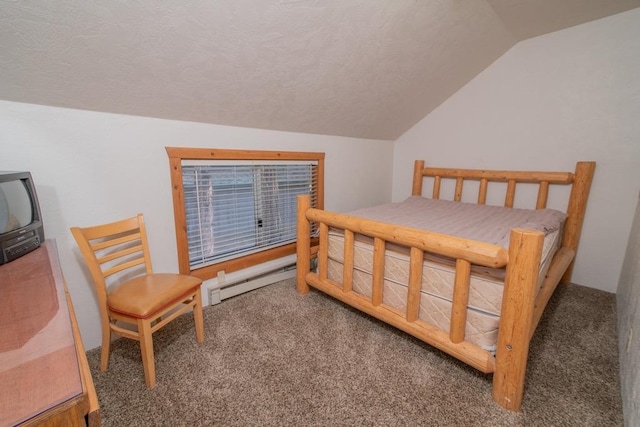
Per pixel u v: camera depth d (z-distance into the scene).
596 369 1.43
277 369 1.42
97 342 1.63
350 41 1.68
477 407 1.22
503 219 2.08
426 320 1.49
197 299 1.57
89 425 0.49
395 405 1.23
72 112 1.41
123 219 1.60
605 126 2.20
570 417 1.17
